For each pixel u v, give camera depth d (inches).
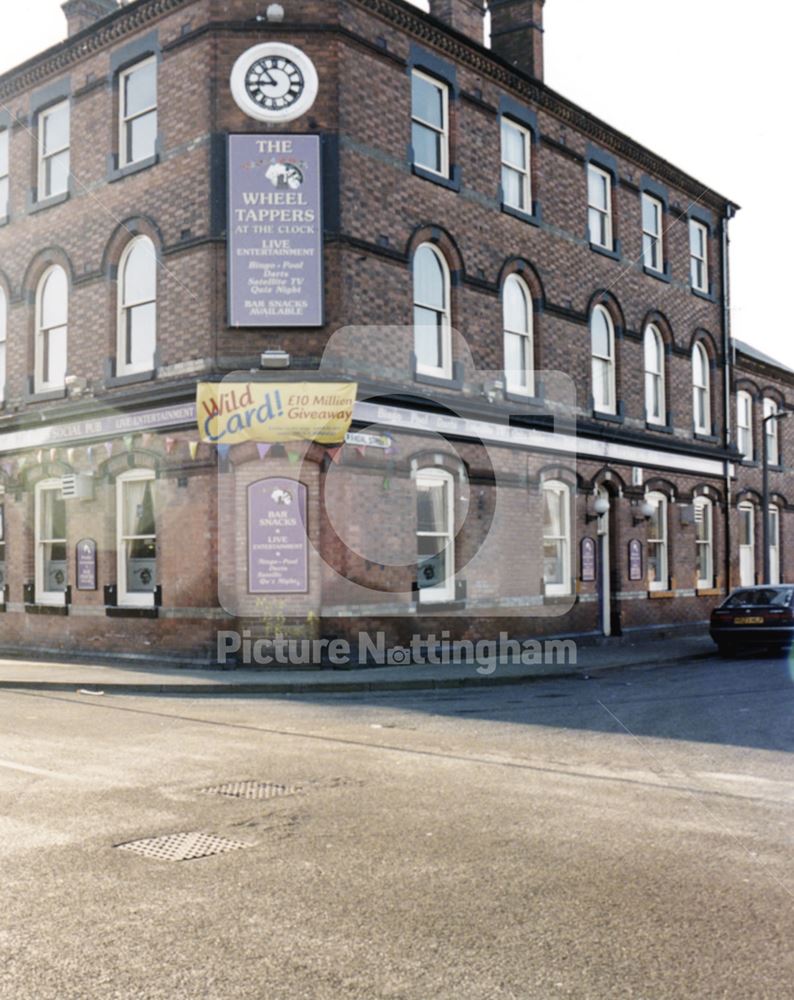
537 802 275.0
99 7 813.2
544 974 161.0
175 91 661.3
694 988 155.9
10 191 780.6
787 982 158.1
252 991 155.1
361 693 539.5
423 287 700.7
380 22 671.1
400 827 249.1
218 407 618.8
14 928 180.9
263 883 205.8
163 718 440.1
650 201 946.1
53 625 726.5
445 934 177.9
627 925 182.1
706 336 1013.8
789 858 222.2
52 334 754.8
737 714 437.1
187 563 639.8
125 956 168.2
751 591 761.0
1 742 370.6
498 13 853.2
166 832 244.1
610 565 868.0
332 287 628.4
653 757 340.2
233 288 625.0
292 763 330.3
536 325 789.2
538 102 803.4
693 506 976.3
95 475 700.7
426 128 711.1
